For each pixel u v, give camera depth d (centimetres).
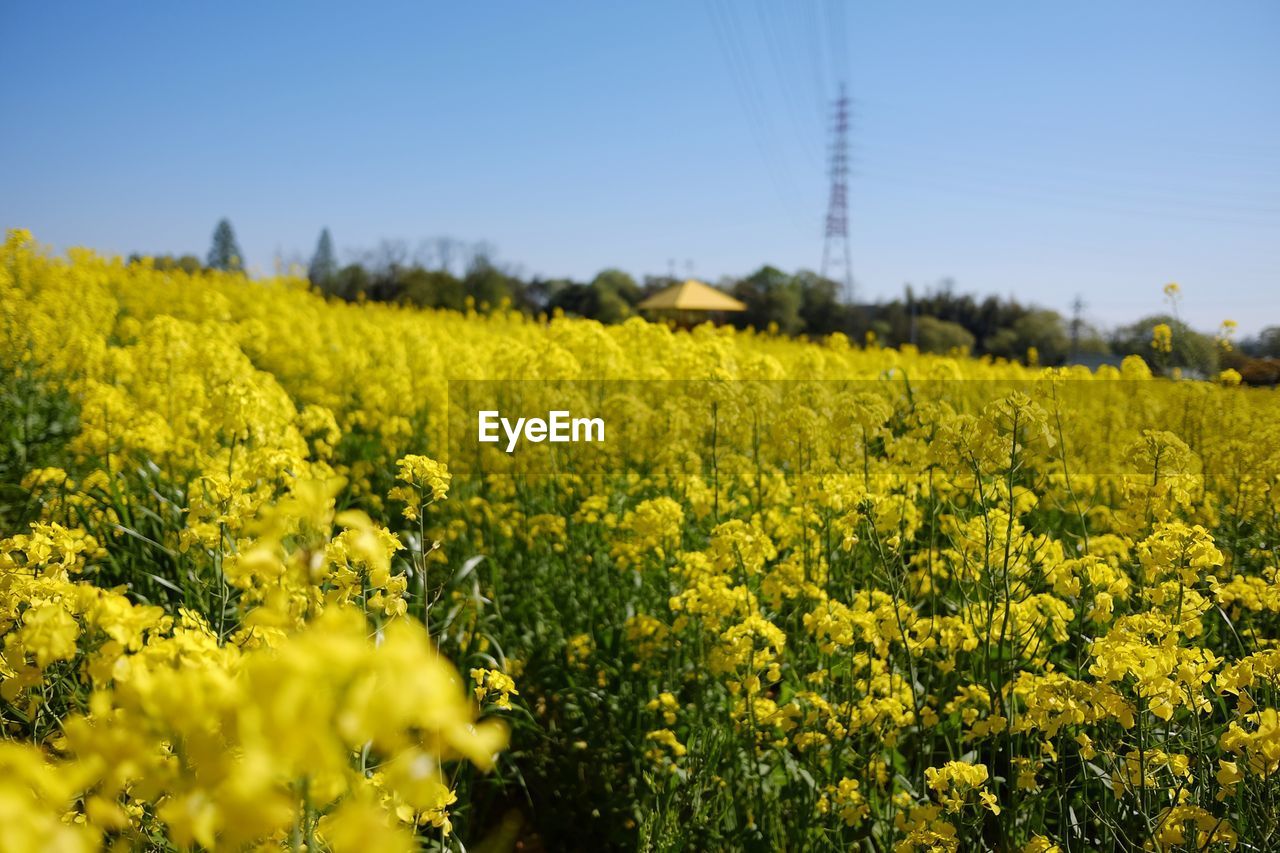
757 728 318
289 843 127
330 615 91
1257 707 246
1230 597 321
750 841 300
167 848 170
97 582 359
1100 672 233
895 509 327
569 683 392
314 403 808
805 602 383
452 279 3575
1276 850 218
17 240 920
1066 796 276
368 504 553
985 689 312
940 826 244
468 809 315
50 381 625
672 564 421
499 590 448
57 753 204
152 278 1423
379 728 73
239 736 90
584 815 356
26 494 434
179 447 459
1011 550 314
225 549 283
